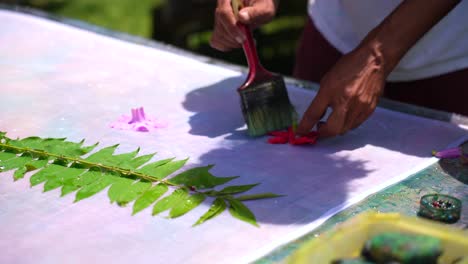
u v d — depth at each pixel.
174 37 3.43
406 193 1.13
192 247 0.98
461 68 1.74
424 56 1.74
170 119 1.48
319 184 1.17
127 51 1.94
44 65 1.83
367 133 1.40
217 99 1.60
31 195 1.14
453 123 1.45
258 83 1.38
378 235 0.75
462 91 1.77
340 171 1.22
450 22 1.70
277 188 1.16
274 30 3.91
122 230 1.03
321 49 1.98
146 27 4.68
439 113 1.50
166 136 1.39
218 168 1.23
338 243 0.76
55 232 1.02
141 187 1.15
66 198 1.13
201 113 1.52
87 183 1.17
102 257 0.96
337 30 1.88
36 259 0.96
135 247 0.98
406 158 1.28
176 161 1.25
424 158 1.28
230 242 0.99
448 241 0.75
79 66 1.82
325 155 1.30
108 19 4.82
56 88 1.66
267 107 1.38
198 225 1.04
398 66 1.78
